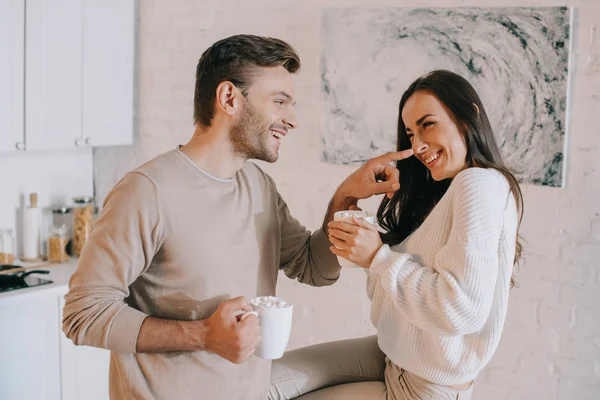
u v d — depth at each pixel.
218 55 1.66
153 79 3.54
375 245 1.68
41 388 3.12
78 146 3.36
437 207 1.72
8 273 3.18
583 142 2.67
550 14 2.64
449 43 2.83
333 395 1.90
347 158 3.11
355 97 3.05
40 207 3.63
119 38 3.48
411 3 2.91
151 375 1.63
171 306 1.64
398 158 1.82
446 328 1.58
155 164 1.64
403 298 1.63
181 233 1.62
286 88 1.68
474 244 1.57
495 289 1.67
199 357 1.65
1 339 2.95
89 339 1.56
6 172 3.48
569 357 2.77
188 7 3.41
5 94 3.04
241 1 3.28
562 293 2.76
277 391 1.90
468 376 1.71
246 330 1.53
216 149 1.68
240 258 1.70
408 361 1.75
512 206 1.69
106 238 1.57
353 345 2.03
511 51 2.72
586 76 2.64
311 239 1.96
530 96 2.70
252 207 1.75
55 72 3.22
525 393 2.85
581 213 2.70
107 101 3.46
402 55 2.93
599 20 2.60
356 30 3.01
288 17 3.18
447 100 1.74
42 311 3.09
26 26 3.09
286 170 3.26
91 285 1.56
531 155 2.72
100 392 3.39
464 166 1.77
